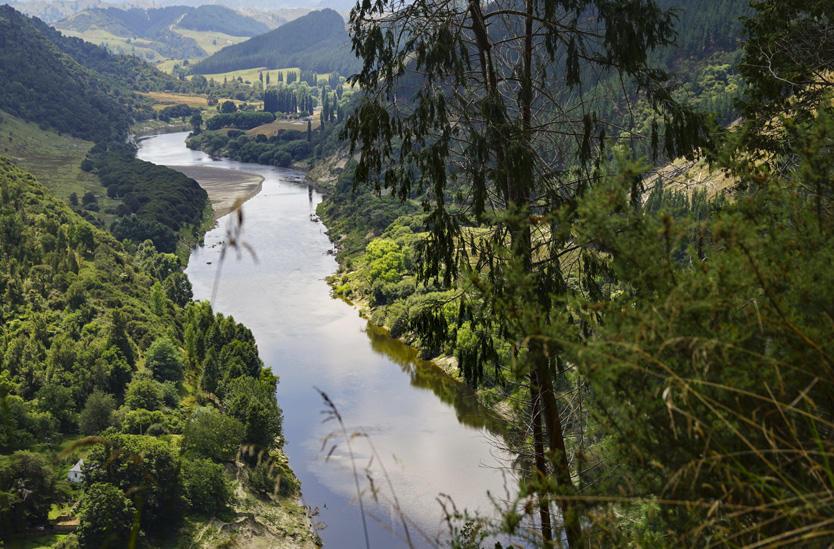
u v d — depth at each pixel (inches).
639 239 179.9
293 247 5039.4
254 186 7834.6
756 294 167.5
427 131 529.0
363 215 5315.0
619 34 511.8
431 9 538.0
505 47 597.9
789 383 145.3
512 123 523.5
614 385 163.5
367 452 2094.0
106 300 3587.6
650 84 531.5
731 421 148.9
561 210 193.0
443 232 519.5
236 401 2091.5
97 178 7637.8
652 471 163.3
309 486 1950.1
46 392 2364.7
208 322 2861.7
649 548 172.6
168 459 1658.5
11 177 5196.9
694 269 176.4
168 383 2743.6
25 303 3449.8
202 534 1608.0
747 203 199.2
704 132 501.7
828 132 192.1
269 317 3580.2
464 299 533.0
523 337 195.5
